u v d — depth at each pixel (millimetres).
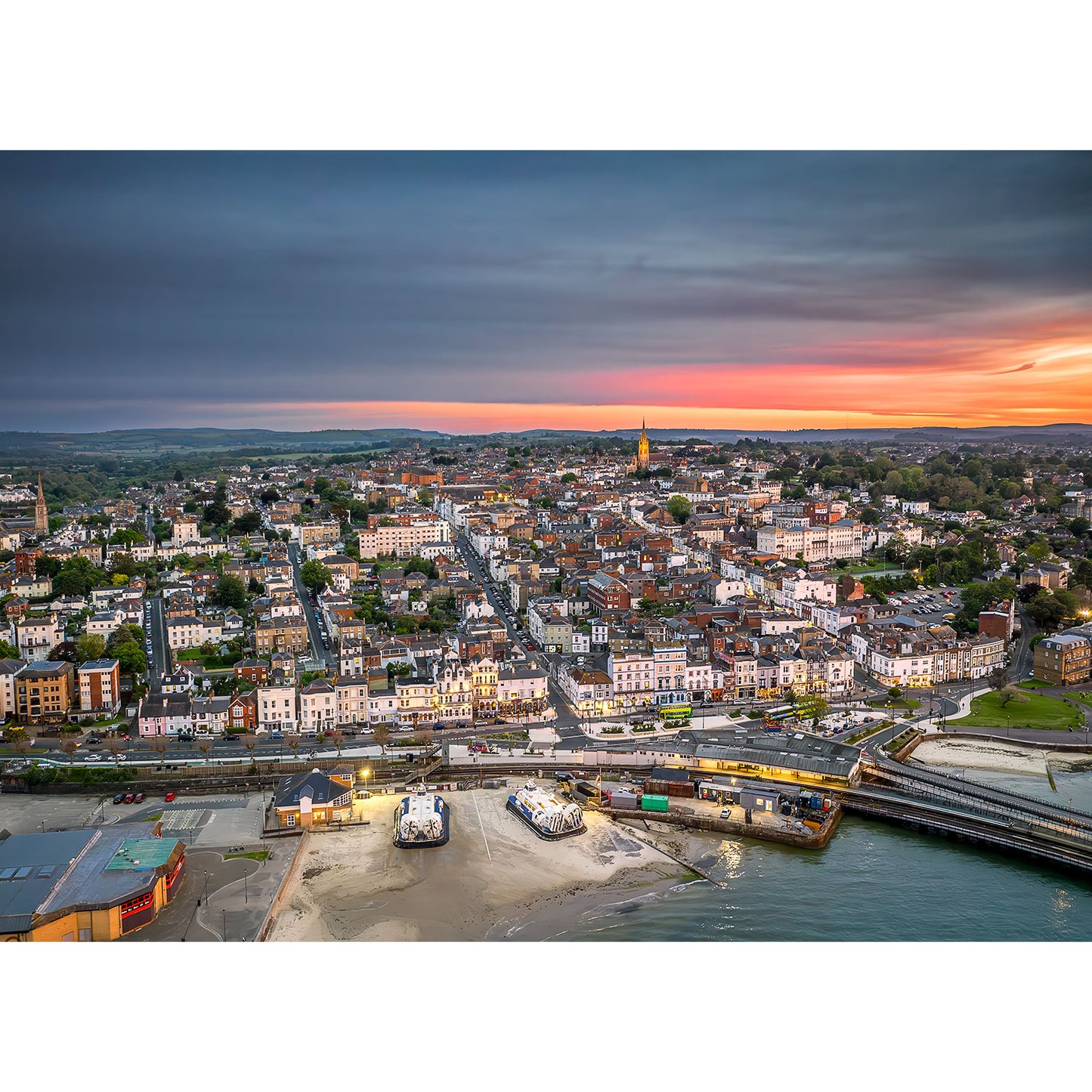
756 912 192875
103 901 178375
